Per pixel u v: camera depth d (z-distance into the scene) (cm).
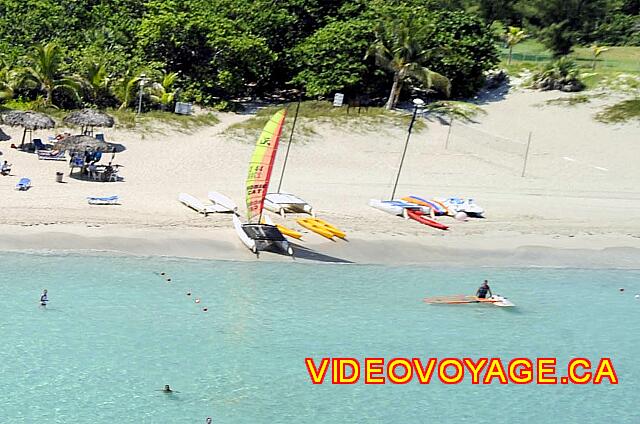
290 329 3628
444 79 7656
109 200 4891
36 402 2898
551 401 3222
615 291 4422
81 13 8181
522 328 3862
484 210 5491
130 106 7100
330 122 6981
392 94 7712
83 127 6184
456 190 5919
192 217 4794
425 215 5241
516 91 8506
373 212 5231
